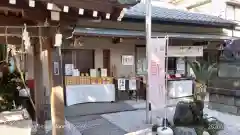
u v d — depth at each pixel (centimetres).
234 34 1041
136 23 798
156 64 564
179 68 1027
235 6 1110
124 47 917
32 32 365
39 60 534
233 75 709
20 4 262
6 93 448
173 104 811
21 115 384
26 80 677
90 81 830
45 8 278
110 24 745
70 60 834
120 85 860
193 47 891
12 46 561
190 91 954
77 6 280
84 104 796
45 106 622
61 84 354
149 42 579
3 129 355
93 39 850
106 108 745
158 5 1226
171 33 851
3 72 544
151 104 577
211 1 1134
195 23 873
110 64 891
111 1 296
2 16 360
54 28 314
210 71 833
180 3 1288
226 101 716
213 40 880
